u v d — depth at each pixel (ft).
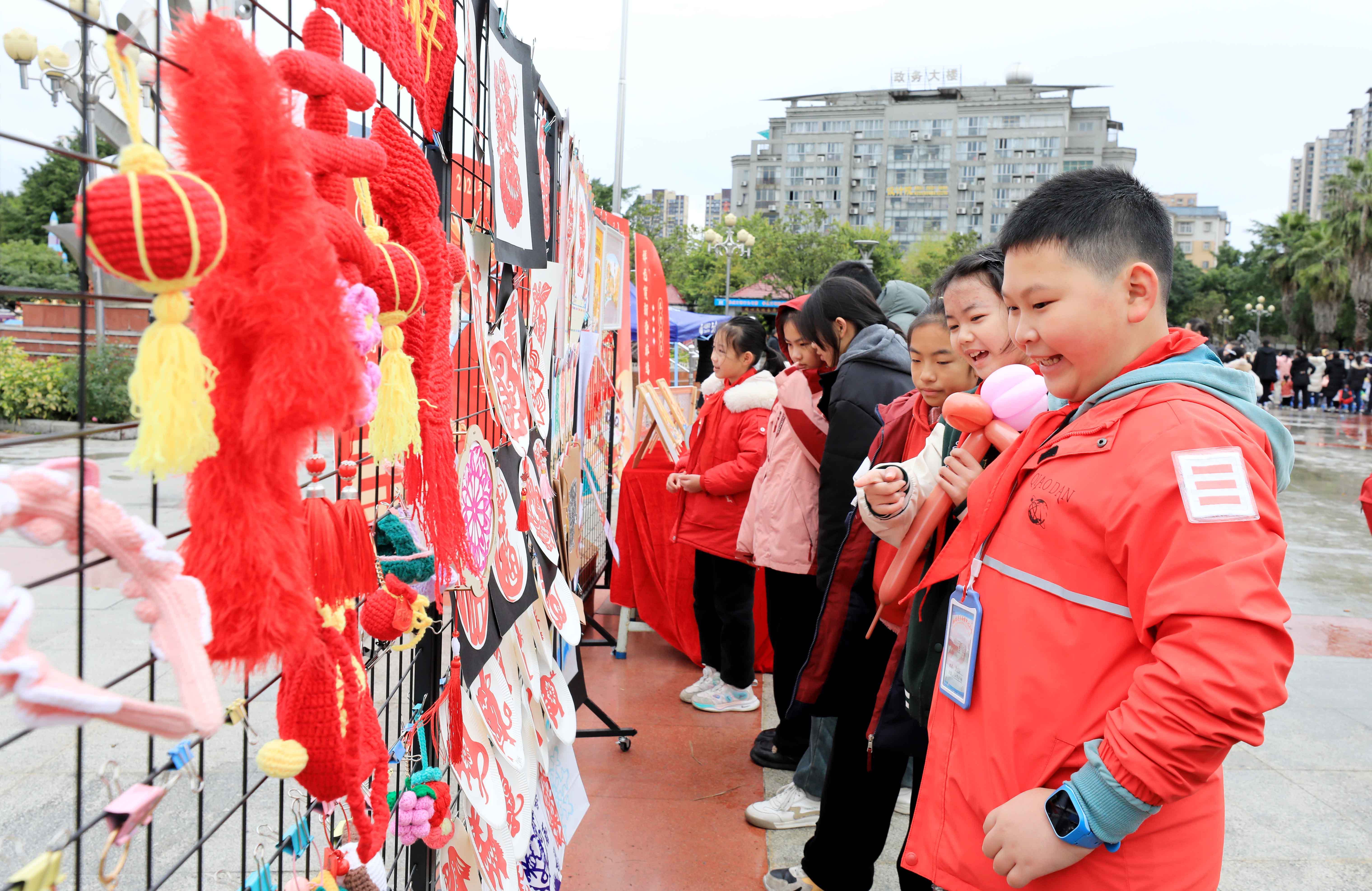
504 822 5.21
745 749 10.94
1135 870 3.68
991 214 329.72
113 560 2.18
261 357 2.34
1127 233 3.91
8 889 2.16
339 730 3.04
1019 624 4.04
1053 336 4.05
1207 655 3.26
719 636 12.39
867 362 7.75
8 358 8.82
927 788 4.60
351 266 3.00
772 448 10.21
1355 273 154.20
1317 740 11.58
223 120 2.25
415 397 3.45
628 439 18.89
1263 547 3.37
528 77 6.64
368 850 3.41
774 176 342.64
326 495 3.42
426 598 4.09
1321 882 8.35
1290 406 90.22
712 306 112.68
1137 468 3.67
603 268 14.62
